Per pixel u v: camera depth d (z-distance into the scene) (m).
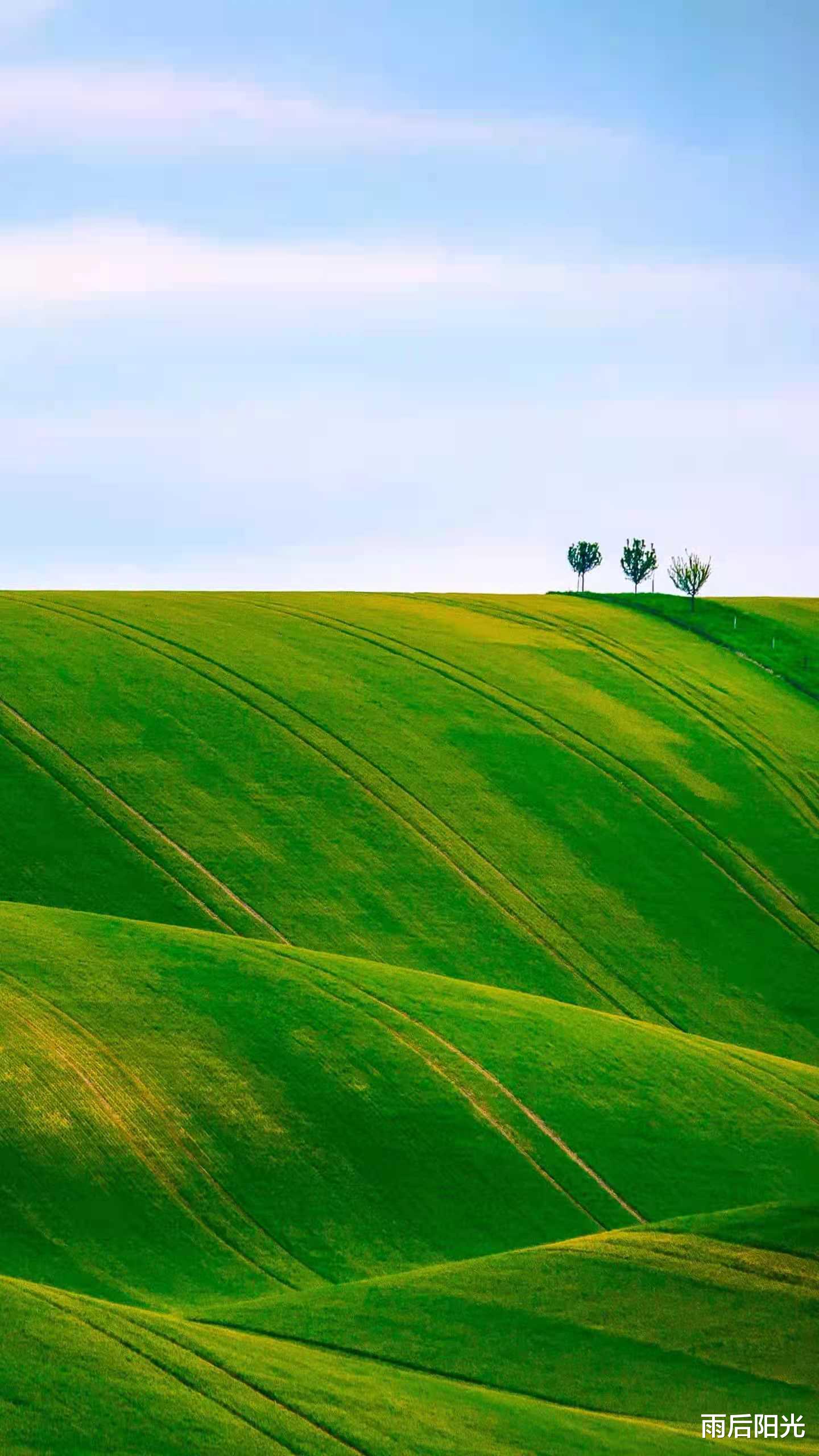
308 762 124.88
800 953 114.25
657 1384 48.94
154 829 112.12
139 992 78.88
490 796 125.81
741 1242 59.09
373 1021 81.31
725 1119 79.25
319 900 107.56
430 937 105.88
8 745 119.25
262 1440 41.72
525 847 119.75
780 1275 56.25
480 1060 79.94
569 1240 62.00
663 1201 71.50
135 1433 40.91
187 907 103.88
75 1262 59.59
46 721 124.00
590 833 124.00
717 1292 54.97
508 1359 50.22
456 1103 75.50
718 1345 51.47
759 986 109.19
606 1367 49.94
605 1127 76.44
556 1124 75.88
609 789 131.12
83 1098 68.81
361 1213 67.06
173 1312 55.72
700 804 132.12
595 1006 102.06
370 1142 71.44
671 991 106.31
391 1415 44.56
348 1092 74.31
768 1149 76.88
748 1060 88.56
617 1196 71.31
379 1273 63.22
